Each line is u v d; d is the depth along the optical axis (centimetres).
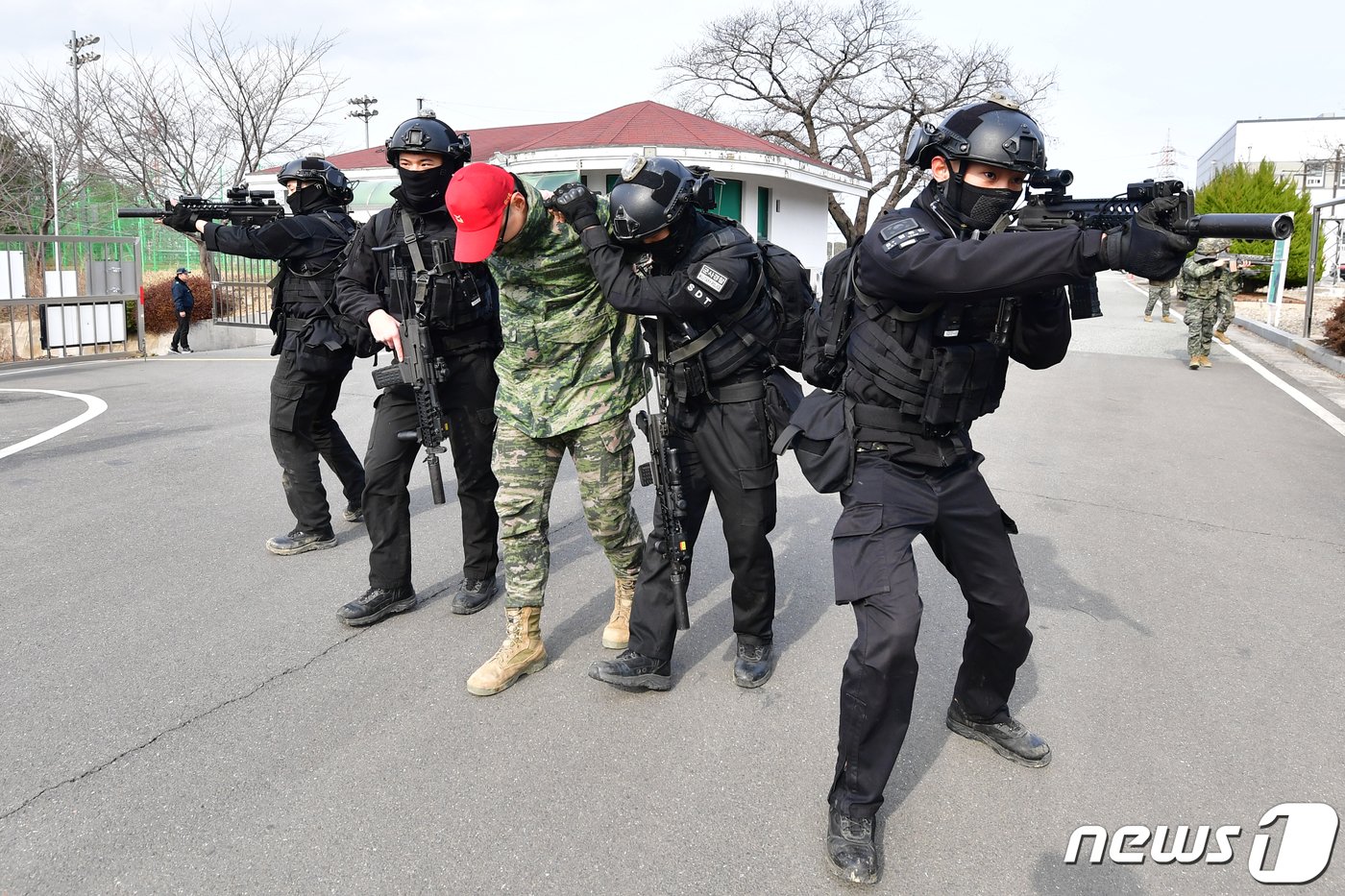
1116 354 1323
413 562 468
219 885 232
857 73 3653
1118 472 642
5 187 2298
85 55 2461
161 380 1130
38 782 275
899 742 241
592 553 482
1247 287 2653
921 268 219
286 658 359
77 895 228
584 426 322
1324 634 377
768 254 311
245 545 493
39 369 1251
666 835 252
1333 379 1098
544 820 258
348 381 1100
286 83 2583
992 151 227
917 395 245
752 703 325
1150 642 370
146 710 318
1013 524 270
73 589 428
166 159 2478
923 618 396
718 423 314
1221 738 300
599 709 321
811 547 489
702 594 426
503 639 378
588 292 318
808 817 261
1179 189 188
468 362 375
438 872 237
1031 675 343
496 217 286
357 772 281
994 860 243
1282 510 551
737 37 3653
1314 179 6028
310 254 440
